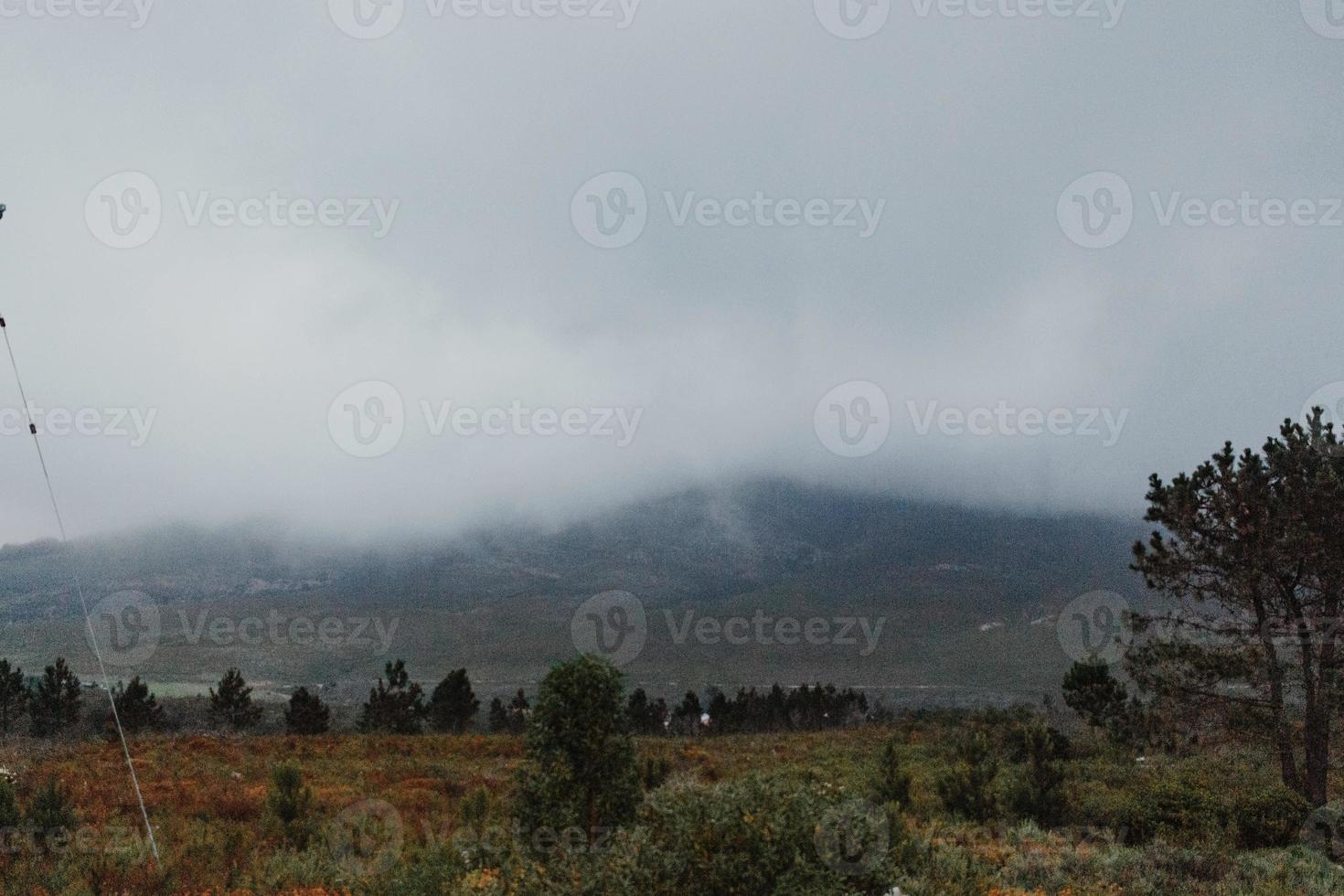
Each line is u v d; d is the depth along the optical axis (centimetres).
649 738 4866
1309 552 2028
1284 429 2142
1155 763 2612
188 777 2320
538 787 1331
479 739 3891
